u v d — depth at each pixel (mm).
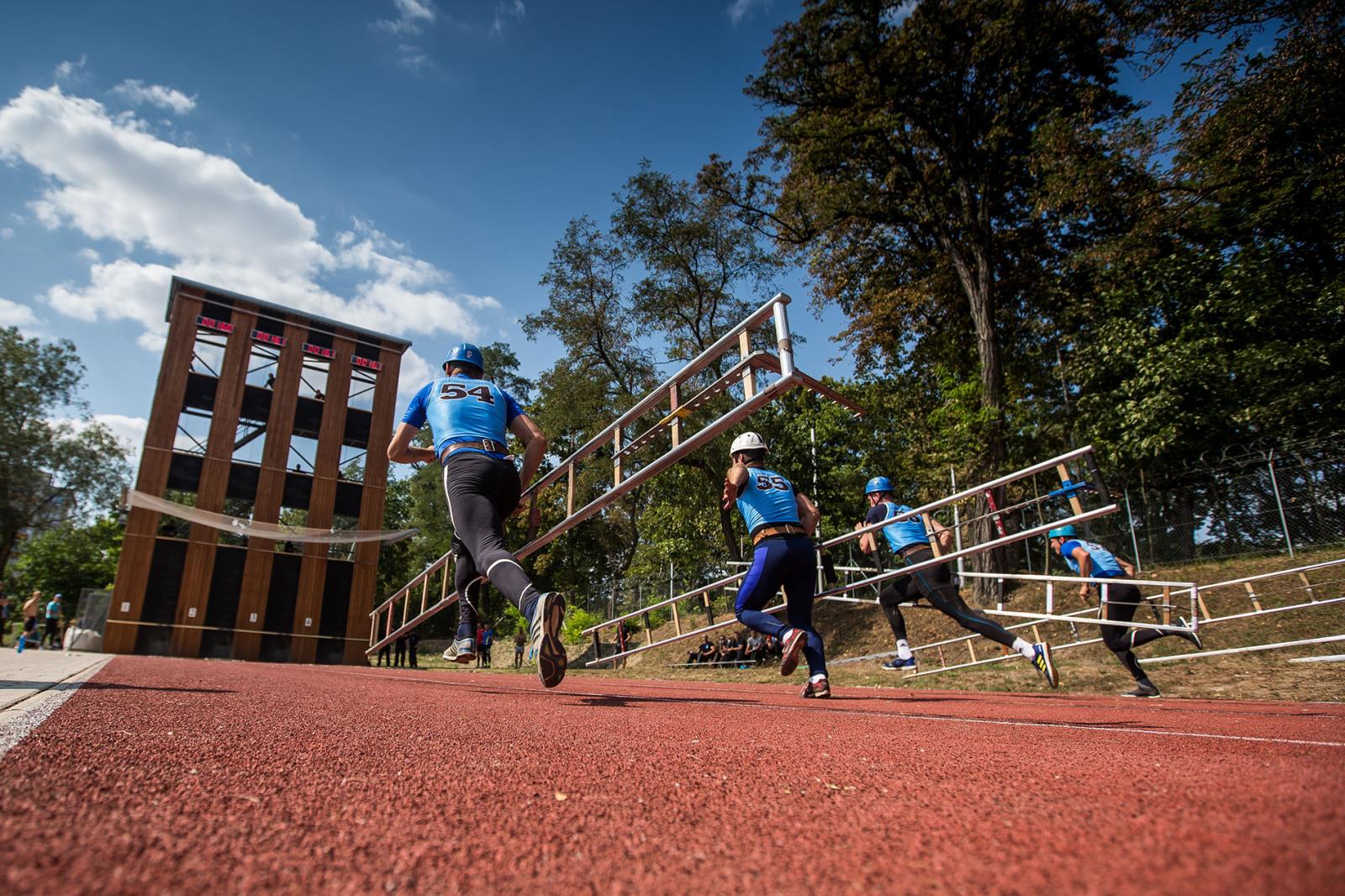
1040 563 15328
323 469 26453
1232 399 13570
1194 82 12398
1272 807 836
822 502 24141
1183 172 13977
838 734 2137
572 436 26672
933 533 5699
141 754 1239
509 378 40781
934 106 17500
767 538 4305
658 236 22594
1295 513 12164
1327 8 11078
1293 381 12945
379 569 47312
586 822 918
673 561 23500
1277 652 8492
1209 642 9648
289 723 1876
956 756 1587
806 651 4496
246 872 673
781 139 18797
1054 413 16812
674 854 781
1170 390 13680
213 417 25219
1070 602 13156
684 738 1912
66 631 24500
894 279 19594
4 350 40812
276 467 25781
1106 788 1094
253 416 25875
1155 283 14914
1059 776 1253
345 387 27500
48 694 2324
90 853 680
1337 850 643
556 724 2232
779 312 3969
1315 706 4840
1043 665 4812
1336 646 8438
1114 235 15906
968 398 16312
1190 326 14047
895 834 849
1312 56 11281
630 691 5789
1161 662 8477
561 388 23672
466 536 3107
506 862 741
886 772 1352
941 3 16156
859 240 19359
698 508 21969
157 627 23250
